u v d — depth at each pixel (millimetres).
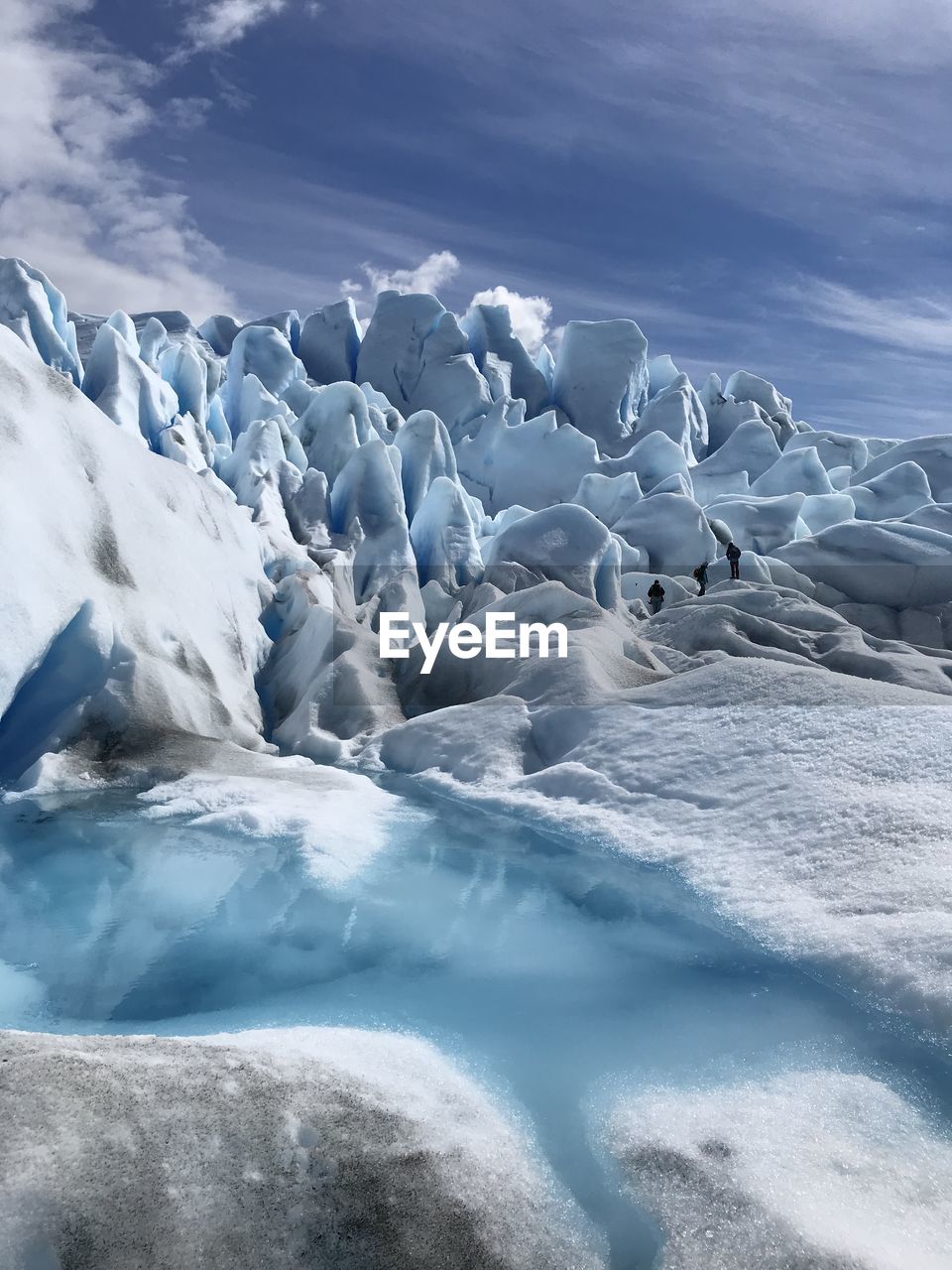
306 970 4004
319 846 5504
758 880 4598
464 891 4984
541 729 7414
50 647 6664
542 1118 2777
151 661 7293
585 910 4676
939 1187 2428
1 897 4797
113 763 6668
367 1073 2816
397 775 7402
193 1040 2918
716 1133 2684
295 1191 2141
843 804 5027
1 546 6301
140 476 8492
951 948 3471
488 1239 2141
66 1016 3547
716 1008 3576
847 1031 3330
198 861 5344
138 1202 1995
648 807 5828
